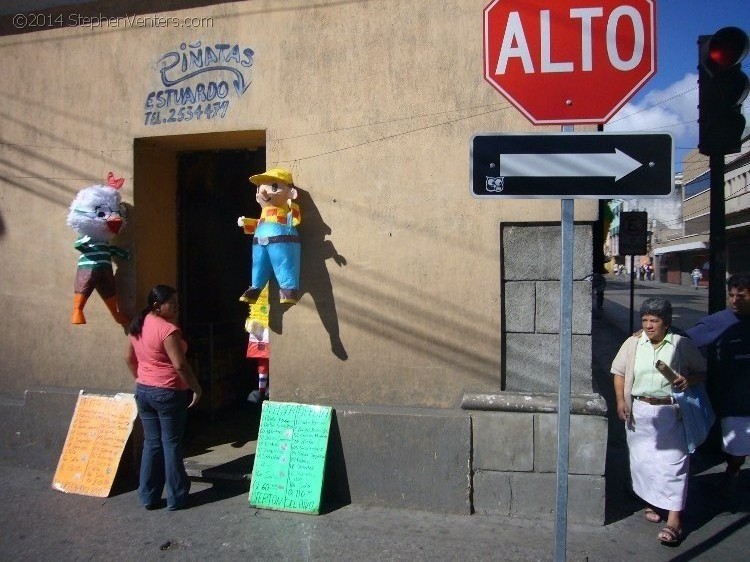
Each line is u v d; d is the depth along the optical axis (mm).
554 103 3137
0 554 4031
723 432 4789
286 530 4348
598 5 3104
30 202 5684
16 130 5703
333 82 4906
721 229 6188
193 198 6418
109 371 5488
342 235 4887
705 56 6055
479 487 4547
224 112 5145
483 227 4645
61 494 5035
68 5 5512
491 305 4633
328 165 4910
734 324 4797
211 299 6812
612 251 69500
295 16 4984
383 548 4066
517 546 4074
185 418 4801
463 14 4688
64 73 5551
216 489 5102
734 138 6012
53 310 5629
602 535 4254
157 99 5320
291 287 4742
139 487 4816
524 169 2928
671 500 4152
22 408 5555
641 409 4309
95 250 5180
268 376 5375
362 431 4707
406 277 4777
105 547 4129
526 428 4473
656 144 2867
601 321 16578
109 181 5398
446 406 4730
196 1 5199
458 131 4691
